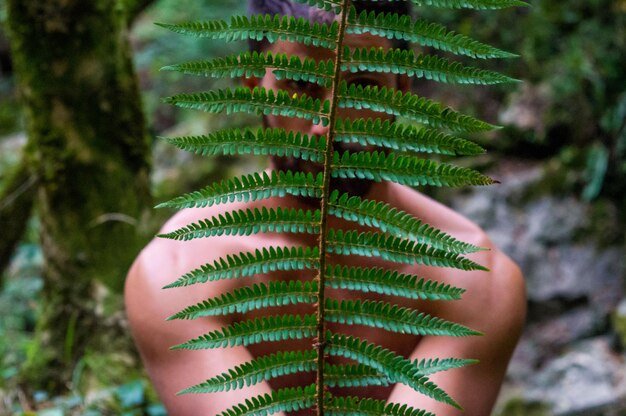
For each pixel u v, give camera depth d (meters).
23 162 3.37
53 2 3.02
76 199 3.15
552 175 5.01
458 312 1.70
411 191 1.87
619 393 4.37
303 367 1.13
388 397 1.72
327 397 1.14
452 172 1.05
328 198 1.08
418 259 1.09
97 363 2.96
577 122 5.09
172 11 6.49
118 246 3.16
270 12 1.54
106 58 3.12
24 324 4.05
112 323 3.06
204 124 5.61
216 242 1.71
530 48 5.18
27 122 3.18
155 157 5.53
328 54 1.43
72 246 3.12
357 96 1.05
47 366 3.00
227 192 1.07
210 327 1.63
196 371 1.59
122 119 3.19
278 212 1.08
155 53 6.42
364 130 1.06
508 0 1.01
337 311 1.12
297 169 1.57
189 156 5.43
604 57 5.16
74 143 3.14
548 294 4.76
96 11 3.07
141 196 3.25
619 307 4.70
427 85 5.29
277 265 1.10
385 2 1.48
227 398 1.53
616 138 5.04
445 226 1.83
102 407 2.74
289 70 1.05
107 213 3.16
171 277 1.68
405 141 1.06
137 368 2.99
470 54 1.03
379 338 1.71
